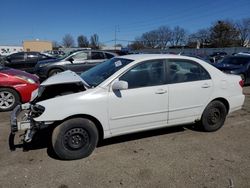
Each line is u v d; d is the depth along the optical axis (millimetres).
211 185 3355
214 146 4539
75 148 3967
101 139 4312
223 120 5277
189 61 4820
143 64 4375
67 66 11688
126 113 4207
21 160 3971
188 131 5227
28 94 6680
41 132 4633
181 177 3533
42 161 3939
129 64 4281
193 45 83938
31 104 4332
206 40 81000
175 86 4574
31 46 85062
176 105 4629
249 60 12195
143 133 5066
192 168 3773
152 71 4441
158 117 4496
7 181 3414
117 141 4684
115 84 3998
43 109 3752
